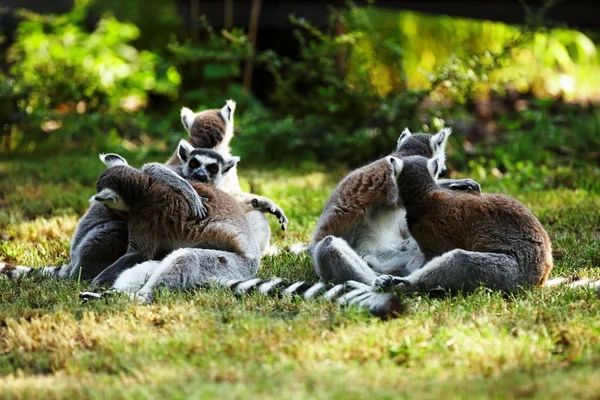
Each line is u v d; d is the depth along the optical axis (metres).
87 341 11.37
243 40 27.48
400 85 31.72
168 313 12.16
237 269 14.12
